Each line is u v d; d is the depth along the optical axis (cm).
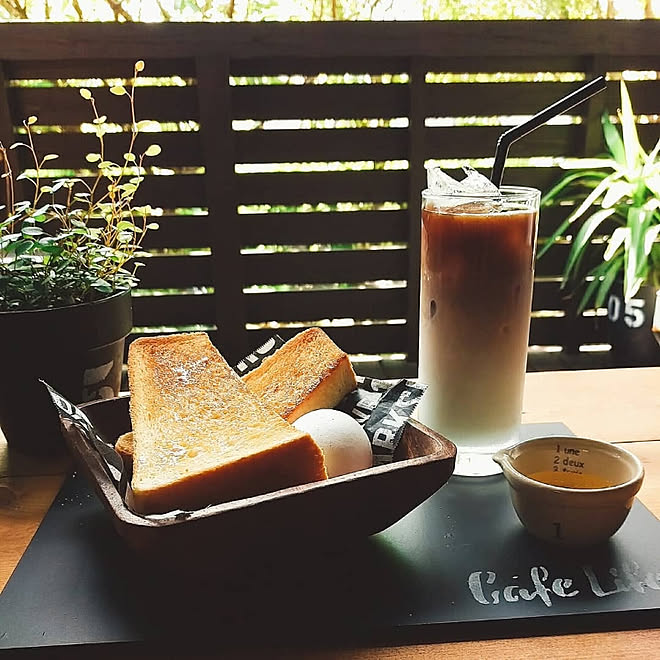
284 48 90
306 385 42
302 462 34
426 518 40
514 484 37
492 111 99
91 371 47
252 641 32
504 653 32
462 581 35
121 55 88
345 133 98
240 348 104
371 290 106
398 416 40
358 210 102
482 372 43
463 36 92
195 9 96
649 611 33
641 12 102
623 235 93
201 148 96
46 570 36
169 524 30
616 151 98
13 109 91
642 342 101
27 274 47
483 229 41
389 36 91
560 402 54
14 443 48
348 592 34
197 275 102
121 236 50
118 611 33
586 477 40
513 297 42
